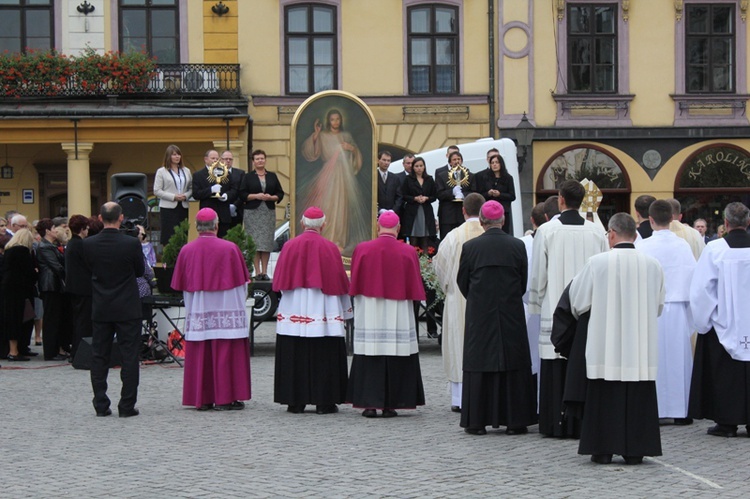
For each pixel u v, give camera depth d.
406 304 13.71
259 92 34.28
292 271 13.81
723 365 12.16
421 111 34.72
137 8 33.84
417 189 20.89
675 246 13.16
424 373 17.58
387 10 34.66
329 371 13.88
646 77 35.34
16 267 19.11
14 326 19.14
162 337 19.41
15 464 10.60
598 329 10.36
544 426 11.99
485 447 11.44
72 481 9.80
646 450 10.35
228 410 14.09
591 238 12.07
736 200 35.44
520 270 12.24
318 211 13.99
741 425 12.90
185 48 34.00
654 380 10.40
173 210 19.77
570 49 35.19
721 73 35.62
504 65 34.88
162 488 9.46
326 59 34.62
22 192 33.91
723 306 12.14
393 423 13.12
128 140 31.62
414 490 9.31
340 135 20.38
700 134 35.22
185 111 31.33
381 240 13.65
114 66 32.53
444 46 34.97
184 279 14.01
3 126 31.12
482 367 12.11
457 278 12.44
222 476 9.95
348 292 13.98
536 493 9.20
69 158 31.44
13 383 16.39
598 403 10.42
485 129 34.84
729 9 35.59
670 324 13.06
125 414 13.49
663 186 35.28
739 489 9.36
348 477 9.88
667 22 35.41
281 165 34.31
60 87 32.38
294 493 9.22
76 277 18.28
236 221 20.05
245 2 34.16
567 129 34.88
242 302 14.12
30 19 33.59
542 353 12.00
